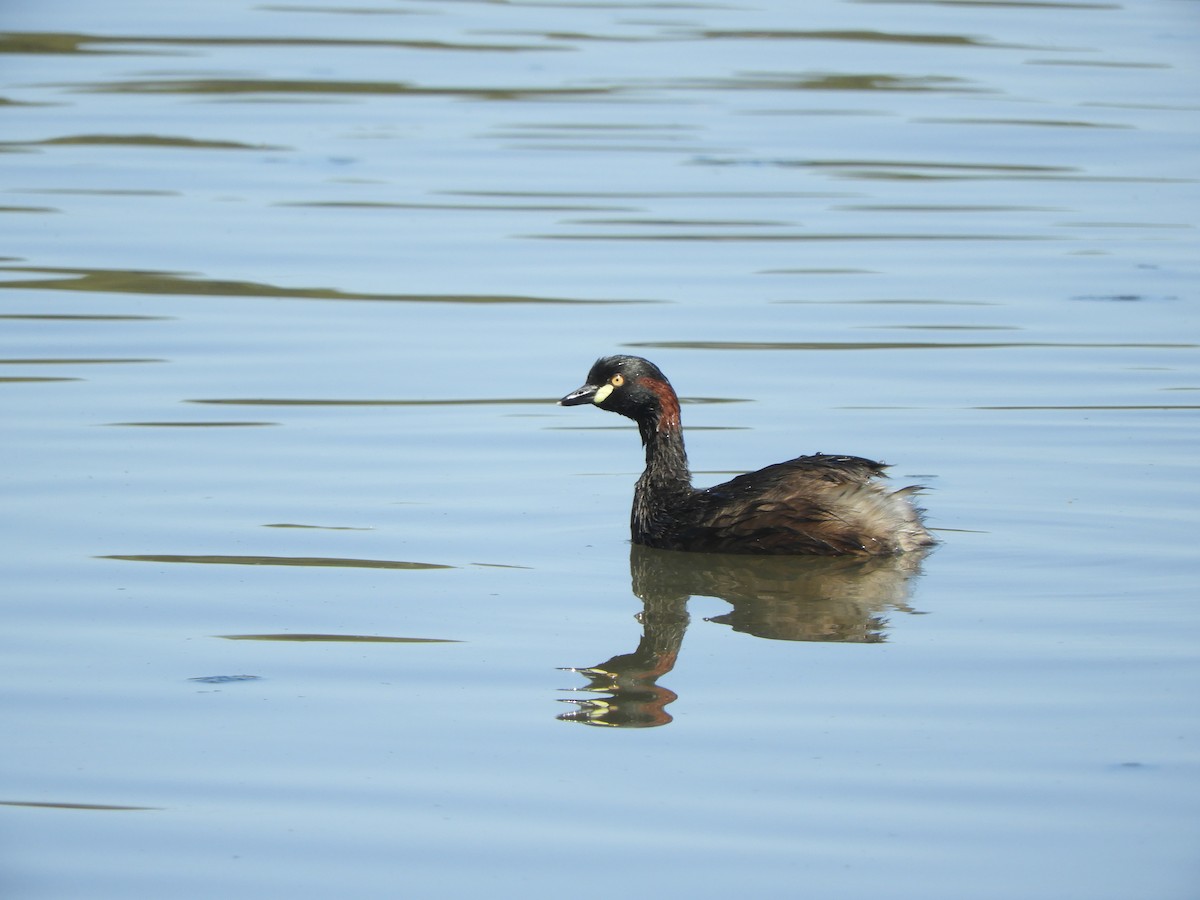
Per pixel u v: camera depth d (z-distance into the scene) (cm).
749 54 3525
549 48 3562
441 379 1811
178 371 1822
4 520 1395
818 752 987
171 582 1269
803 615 1230
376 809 921
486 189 2581
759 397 1756
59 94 3094
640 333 1962
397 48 3534
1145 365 1842
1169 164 2753
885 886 841
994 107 3100
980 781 948
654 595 1276
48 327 1961
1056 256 2275
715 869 855
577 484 1535
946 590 1270
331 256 2241
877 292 2120
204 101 3083
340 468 1548
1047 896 832
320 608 1223
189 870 859
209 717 1036
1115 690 1072
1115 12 3984
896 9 4006
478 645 1162
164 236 2303
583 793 938
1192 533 1370
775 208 2506
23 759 977
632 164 2741
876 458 1569
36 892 840
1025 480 1502
